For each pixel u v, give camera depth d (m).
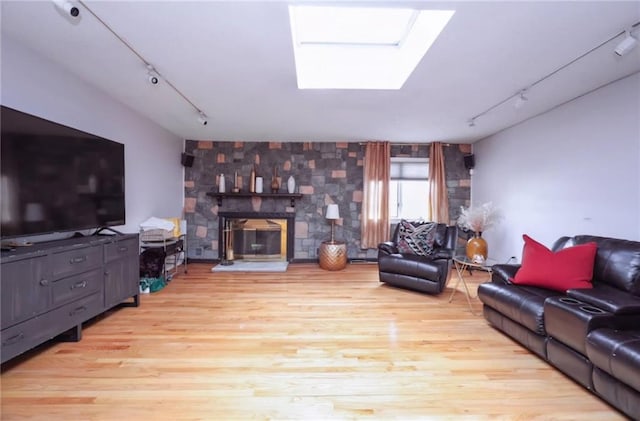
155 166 4.04
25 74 2.15
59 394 1.58
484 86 2.76
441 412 1.50
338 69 2.77
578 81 2.65
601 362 1.49
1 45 1.98
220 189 4.88
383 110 3.45
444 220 5.00
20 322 1.73
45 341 2.00
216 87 2.83
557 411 1.50
